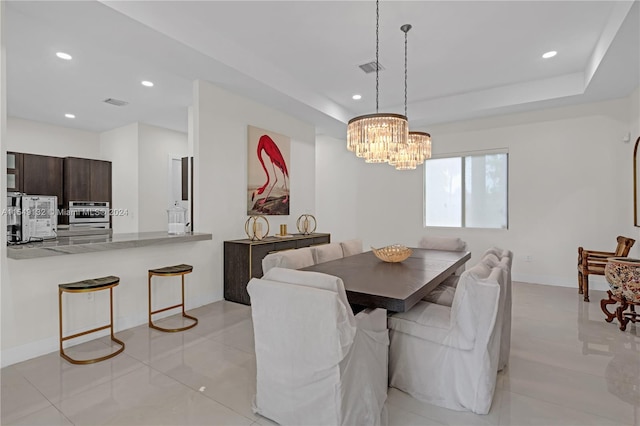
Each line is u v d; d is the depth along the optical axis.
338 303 1.56
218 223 4.11
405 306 1.83
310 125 5.79
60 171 5.70
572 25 3.18
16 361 2.47
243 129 4.43
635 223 4.22
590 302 4.08
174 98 4.60
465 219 5.77
